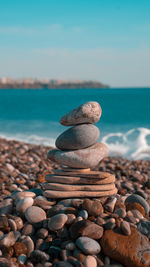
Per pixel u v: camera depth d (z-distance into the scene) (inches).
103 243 20.8
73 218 22.4
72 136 25.0
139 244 20.5
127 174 45.5
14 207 25.4
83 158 25.1
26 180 39.9
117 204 24.6
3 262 19.0
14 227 22.8
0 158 53.2
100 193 24.5
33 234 22.5
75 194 24.4
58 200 25.1
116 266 19.6
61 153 25.5
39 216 23.1
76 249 20.5
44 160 57.6
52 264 19.3
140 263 19.4
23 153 63.3
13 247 21.0
